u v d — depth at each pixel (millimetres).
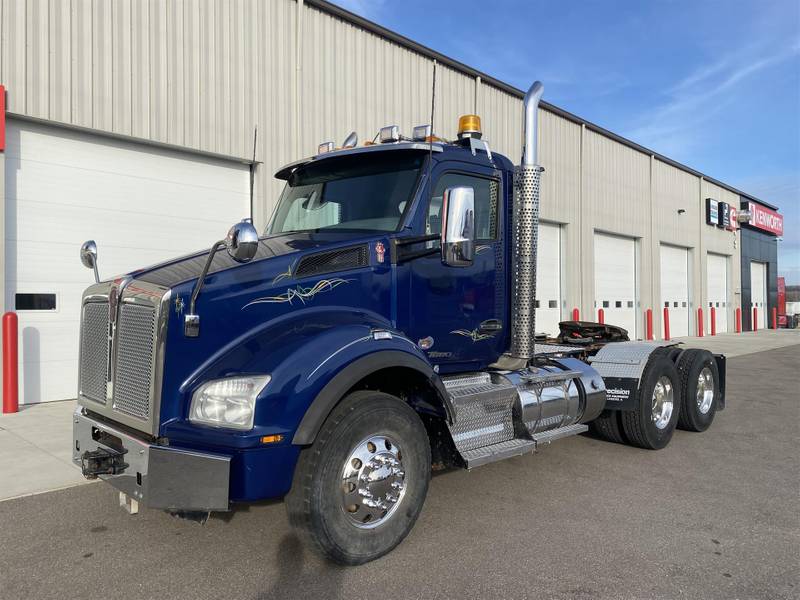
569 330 7348
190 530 3898
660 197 22438
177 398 3049
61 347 8414
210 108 9633
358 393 3475
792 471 5348
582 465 5531
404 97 12648
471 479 5074
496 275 4727
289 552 3566
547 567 3373
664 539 3787
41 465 5293
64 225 8453
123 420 3238
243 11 10008
